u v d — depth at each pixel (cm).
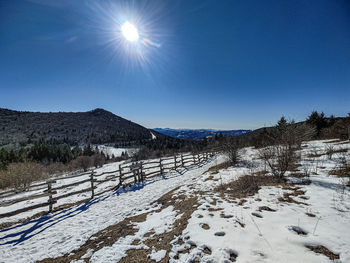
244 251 215
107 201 646
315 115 1684
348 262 175
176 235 288
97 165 2573
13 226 467
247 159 1088
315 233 233
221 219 308
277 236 237
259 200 370
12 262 306
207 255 220
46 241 375
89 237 362
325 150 768
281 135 526
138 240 302
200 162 1644
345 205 297
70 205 623
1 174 1048
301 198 349
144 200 606
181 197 514
